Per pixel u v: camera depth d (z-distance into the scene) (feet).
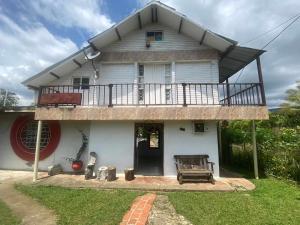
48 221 17.85
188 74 36.17
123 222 17.35
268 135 36.60
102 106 32.37
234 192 25.31
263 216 18.47
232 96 38.19
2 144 38.65
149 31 37.42
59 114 31.42
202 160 31.12
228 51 34.37
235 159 43.57
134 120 32.07
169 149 32.37
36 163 30.86
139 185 27.27
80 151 34.78
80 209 19.88
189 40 36.70
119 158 33.06
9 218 18.37
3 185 28.32
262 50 31.32
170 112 30.04
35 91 39.65
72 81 37.91
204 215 18.66
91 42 34.42
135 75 36.50
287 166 31.22
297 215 18.80
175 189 25.93
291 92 52.16
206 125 32.40
